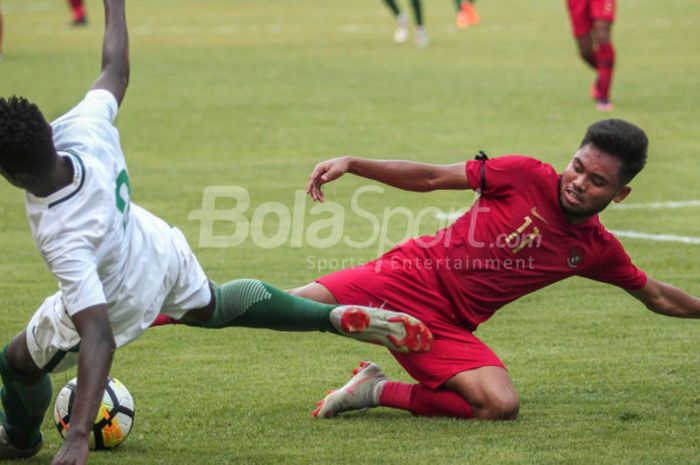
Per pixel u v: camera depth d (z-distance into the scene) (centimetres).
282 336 2609
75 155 1566
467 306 2033
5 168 1516
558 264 2019
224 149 4850
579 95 6256
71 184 1541
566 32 9050
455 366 1973
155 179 4278
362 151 4762
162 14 10706
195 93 6331
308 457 1767
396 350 1955
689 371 2281
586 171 1891
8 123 1484
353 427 1944
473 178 2003
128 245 1645
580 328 2630
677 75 6950
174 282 1733
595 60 5828
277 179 4266
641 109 5822
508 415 1947
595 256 2012
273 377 2286
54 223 1534
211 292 1805
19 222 3738
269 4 11581
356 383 2019
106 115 1672
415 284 2041
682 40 8550
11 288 2970
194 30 9419
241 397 2144
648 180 4306
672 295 2103
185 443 1859
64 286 1534
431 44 8431
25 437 1789
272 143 4972
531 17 10119
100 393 1495
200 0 11925
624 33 9038
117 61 1767
